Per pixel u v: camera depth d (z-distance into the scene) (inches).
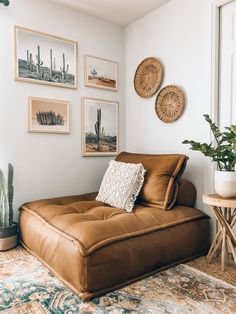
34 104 99.3
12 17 94.4
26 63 97.1
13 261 77.6
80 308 54.9
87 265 58.0
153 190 86.7
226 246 77.2
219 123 89.7
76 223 68.6
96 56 115.5
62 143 106.7
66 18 106.7
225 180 72.8
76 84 109.5
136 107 120.0
